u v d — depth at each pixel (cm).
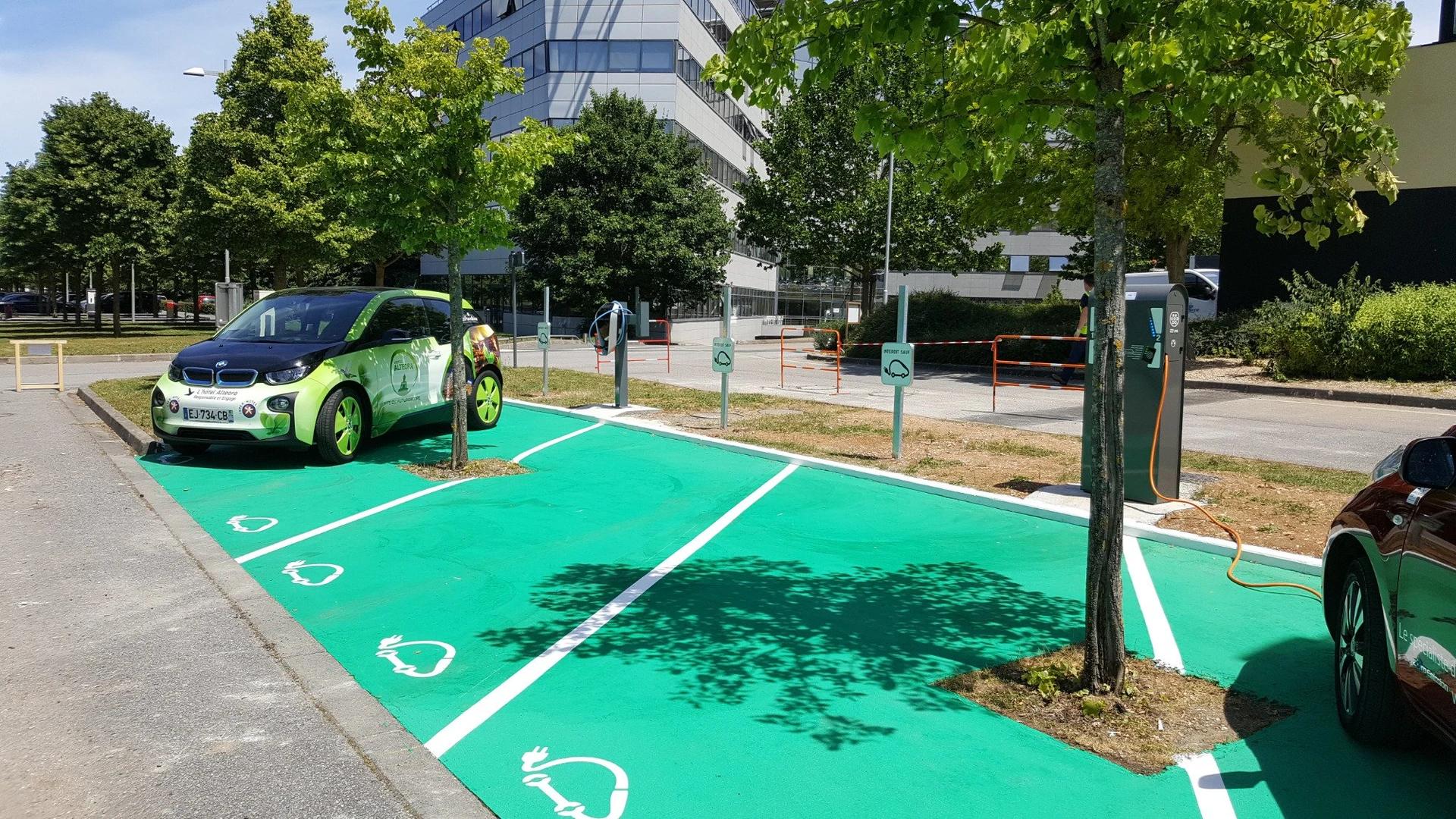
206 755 380
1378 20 443
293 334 1066
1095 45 428
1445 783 356
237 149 2878
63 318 6294
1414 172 2000
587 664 475
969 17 450
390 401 1091
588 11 4466
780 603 568
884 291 3616
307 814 336
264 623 530
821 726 404
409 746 386
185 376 992
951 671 465
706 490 882
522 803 341
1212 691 441
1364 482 857
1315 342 1752
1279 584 602
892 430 1194
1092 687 429
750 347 3981
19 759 375
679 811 336
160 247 3603
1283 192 509
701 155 4212
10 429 1228
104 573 623
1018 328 2289
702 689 444
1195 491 825
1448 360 1644
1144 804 342
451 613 551
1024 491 834
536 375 1988
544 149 996
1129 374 784
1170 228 1936
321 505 823
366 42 942
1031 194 2097
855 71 3753
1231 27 424
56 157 3491
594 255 3853
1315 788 352
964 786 354
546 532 735
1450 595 319
